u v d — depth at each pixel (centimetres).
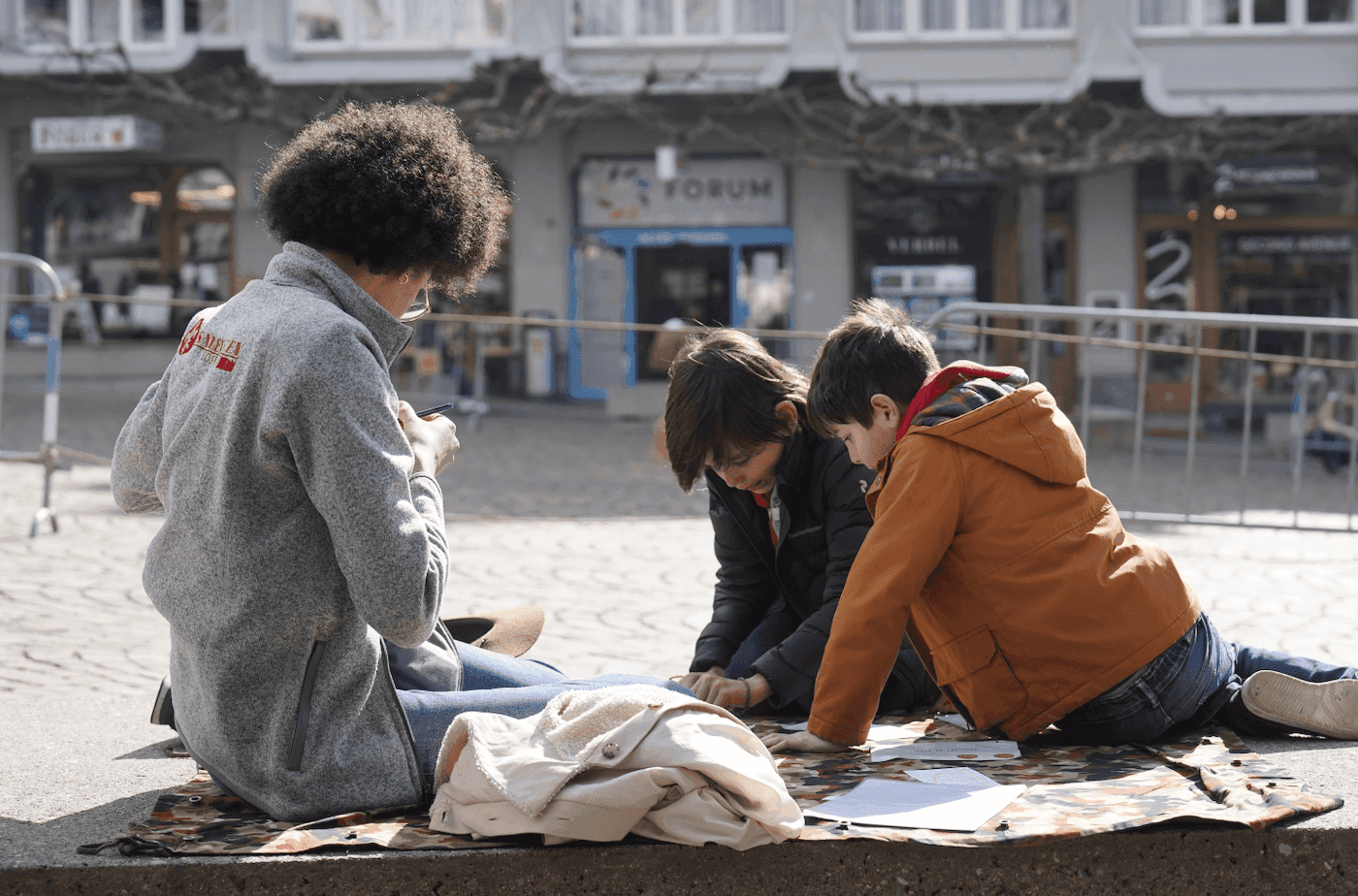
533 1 1720
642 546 693
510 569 619
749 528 306
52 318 743
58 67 1708
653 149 1834
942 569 258
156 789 257
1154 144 1680
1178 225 1792
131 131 1755
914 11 1720
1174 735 270
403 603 195
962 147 1705
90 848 213
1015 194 1808
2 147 1820
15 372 924
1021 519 252
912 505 249
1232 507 850
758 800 204
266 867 206
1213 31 1708
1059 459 254
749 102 1734
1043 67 1716
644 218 1847
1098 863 213
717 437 278
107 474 970
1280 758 258
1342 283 1778
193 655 209
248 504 201
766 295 1847
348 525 194
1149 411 866
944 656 262
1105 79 1662
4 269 866
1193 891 214
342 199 206
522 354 1514
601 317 1861
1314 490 956
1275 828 213
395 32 1738
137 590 559
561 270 1831
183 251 1858
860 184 1831
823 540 294
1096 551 255
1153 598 257
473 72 1695
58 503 817
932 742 270
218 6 1736
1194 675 261
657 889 210
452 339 1473
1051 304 1820
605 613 518
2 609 514
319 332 195
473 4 1731
